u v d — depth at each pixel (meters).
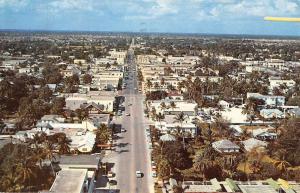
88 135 146.00
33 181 103.81
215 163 115.06
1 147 125.62
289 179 116.25
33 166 103.19
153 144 148.75
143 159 133.38
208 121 179.12
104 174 118.88
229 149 139.50
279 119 191.88
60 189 89.69
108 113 198.12
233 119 184.88
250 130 169.38
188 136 156.00
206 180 112.56
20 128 162.25
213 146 142.25
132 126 175.75
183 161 123.62
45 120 168.38
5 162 105.94
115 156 135.75
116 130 168.75
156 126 165.75
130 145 148.25
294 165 128.75
